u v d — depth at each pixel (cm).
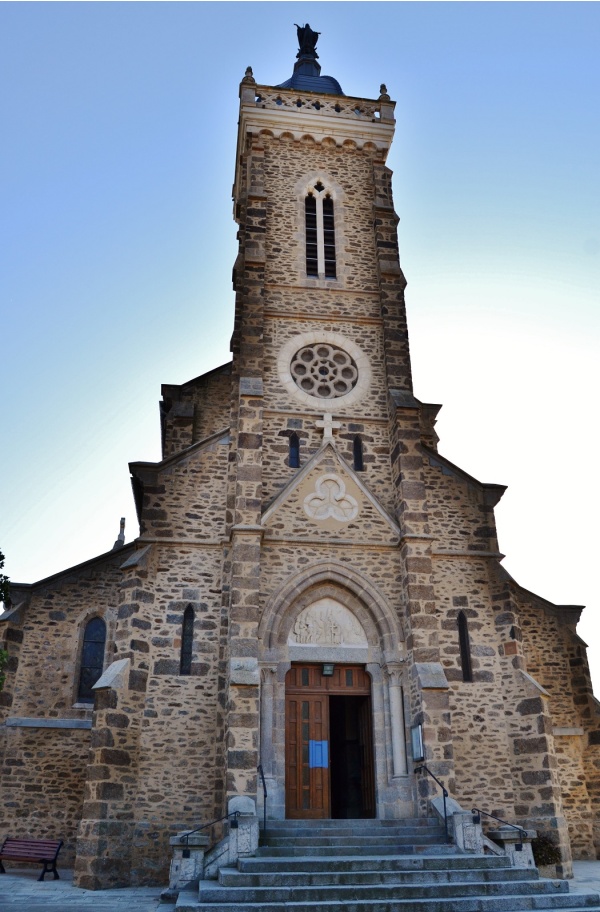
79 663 2059
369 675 1925
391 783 1792
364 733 1927
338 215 2553
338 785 2192
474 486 2211
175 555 1997
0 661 1340
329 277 2452
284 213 2514
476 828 1534
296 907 1189
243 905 1187
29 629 2066
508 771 1892
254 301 2264
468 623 2041
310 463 2094
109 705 1750
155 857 1702
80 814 1916
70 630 2084
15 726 1962
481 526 2162
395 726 1823
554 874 1703
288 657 1883
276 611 1900
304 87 3052
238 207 2741
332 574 1964
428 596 1917
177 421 2558
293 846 1522
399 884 1314
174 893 1347
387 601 1952
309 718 1870
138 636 1869
